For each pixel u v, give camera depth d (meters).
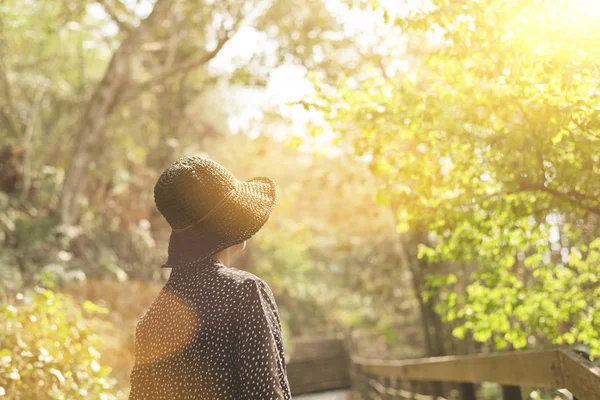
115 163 16.67
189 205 1.69
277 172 20.25
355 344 16.84
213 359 1.58
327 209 15.05
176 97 19.02
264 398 1.51
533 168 3.18
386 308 17.80
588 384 2.39
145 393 1.70
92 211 13.58
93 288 10.34
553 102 2.77
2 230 10.60
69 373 4.06
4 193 11.99
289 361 20.20
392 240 15.02
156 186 1.74
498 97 3.11
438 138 3.48
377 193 3.73
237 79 13.10
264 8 12.71
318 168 13.23
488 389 8.69
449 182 3.61
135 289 11.41
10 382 3.70
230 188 1.73
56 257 10.55
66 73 17.59
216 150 22.92
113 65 12.45
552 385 2.86
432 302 12.24
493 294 4.20
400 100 3.56
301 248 18.84
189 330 1.62
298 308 27.17
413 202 3.70
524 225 3.78
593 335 3.69
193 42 16.61
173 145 18.11
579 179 3.08
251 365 1.54
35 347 3.97
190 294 1.66
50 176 13.35
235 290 1.62
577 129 3.13
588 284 4.15
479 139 3.34
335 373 20.36
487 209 3.56
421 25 3.12
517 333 4.15
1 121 13.40
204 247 1.72
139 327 1.74
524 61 2.87
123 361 8.23
